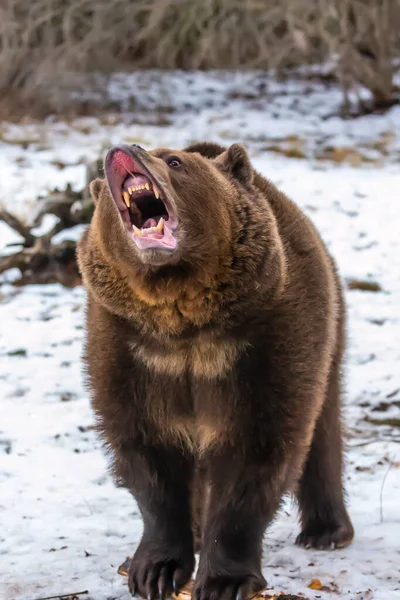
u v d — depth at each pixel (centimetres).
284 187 4244
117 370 1303
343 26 5403
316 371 1321
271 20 5712
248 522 1290
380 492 1780
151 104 5712
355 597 1277
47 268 3231
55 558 1483
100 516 1706
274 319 1272
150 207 1384
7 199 3806
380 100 5697
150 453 1334
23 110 5506
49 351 2680
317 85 6141
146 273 1209
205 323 1250
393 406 2289
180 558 1338
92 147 4781
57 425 2206
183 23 5931
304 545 1558
